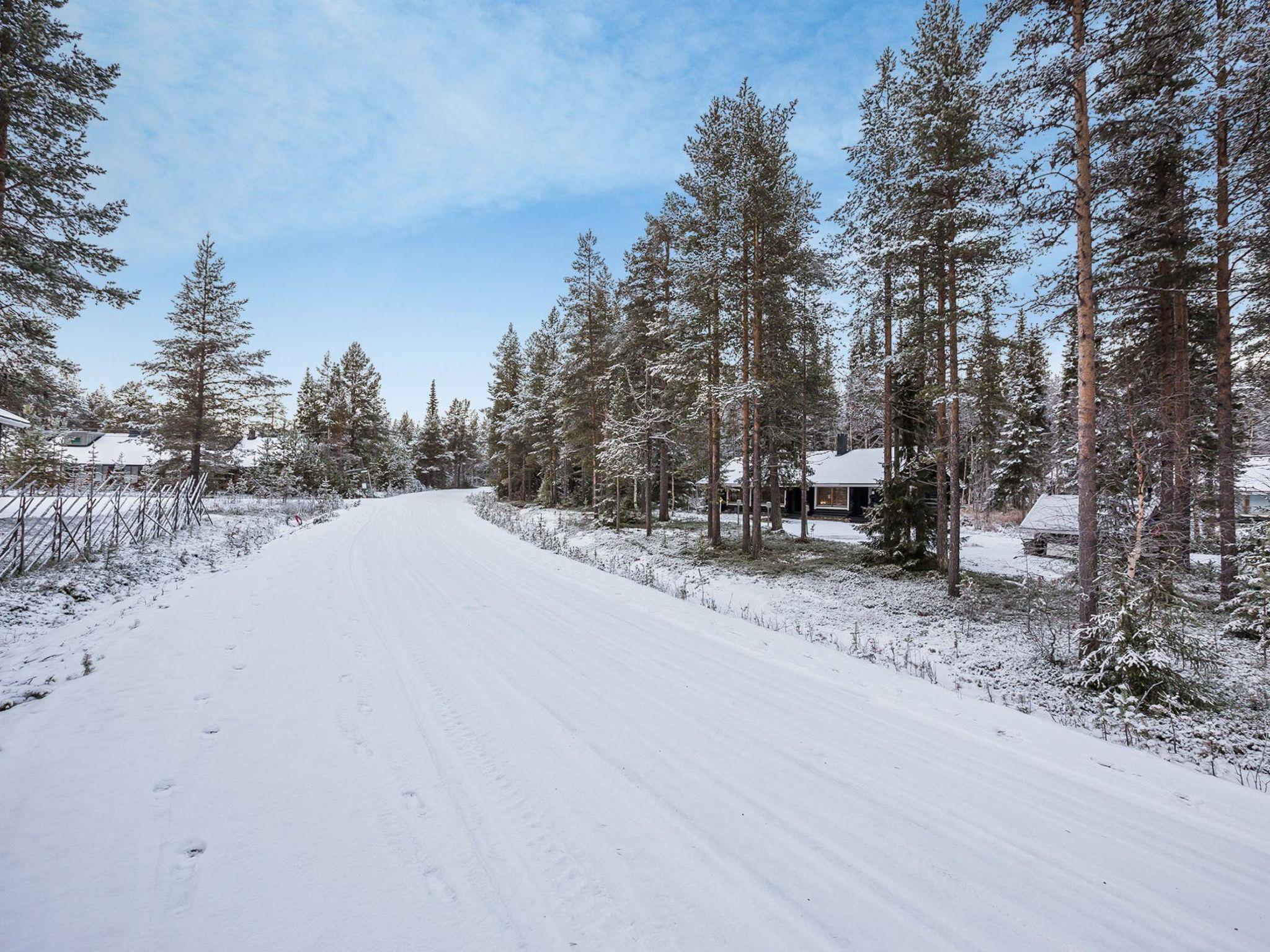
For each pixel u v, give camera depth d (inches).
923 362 544.1
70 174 517.7
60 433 916.6
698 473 1109.1
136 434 1878.7
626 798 136.7
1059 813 142.3
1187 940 99.7
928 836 128.3
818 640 344.8
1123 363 533.6
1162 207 444.5
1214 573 538.6
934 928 99.6
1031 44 330.0
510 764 149.4
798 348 840.9
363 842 113.5
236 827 115.4
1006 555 725.9
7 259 477.7
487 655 237.3
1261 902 111.5
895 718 199.9
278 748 149.7
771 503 1018.7
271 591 343.9
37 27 478.3
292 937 88.7
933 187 462.6
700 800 137.7
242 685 191.6
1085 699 254.5
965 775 159.6
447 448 2906.0
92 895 94.4
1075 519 412.5
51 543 392.8
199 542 542.6
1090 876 117.1
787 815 133.6
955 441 486.3
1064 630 362.9
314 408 1972.2
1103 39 297.3
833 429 1501.0
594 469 1107.9
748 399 662.5
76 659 210.7
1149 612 258.2
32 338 549.3
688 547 764.6
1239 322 472.4
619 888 105.3
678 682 220.8
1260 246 383.2
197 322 1057.5
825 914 101.5
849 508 1295.5
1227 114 354.3
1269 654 320.5
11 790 123.6
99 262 539.2
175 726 159.0
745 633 309.9
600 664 234.8
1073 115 319.0
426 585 380.2
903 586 525.7
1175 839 133.4
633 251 918.4
